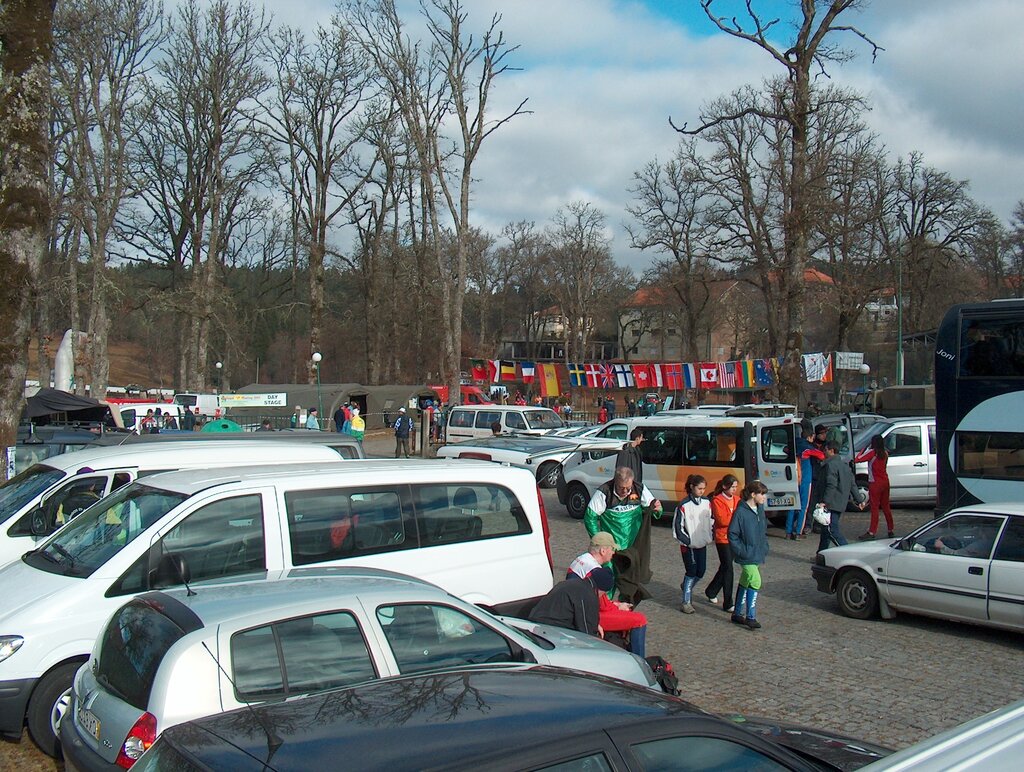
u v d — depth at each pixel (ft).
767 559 44.96
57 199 108.78
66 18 103.86
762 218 120.37
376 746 8.45
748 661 27.61
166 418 102.99
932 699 23.93
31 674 18.70
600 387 97.91
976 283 167.73
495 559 25.04
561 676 11.02
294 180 141.18
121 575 19.88
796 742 13.69
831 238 116.98
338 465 24.61
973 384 45.68
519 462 70.64
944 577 30.53
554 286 243.60
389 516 23.59
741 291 222.28
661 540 51.01
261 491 21.85
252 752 8.55
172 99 132.57
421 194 155.33
